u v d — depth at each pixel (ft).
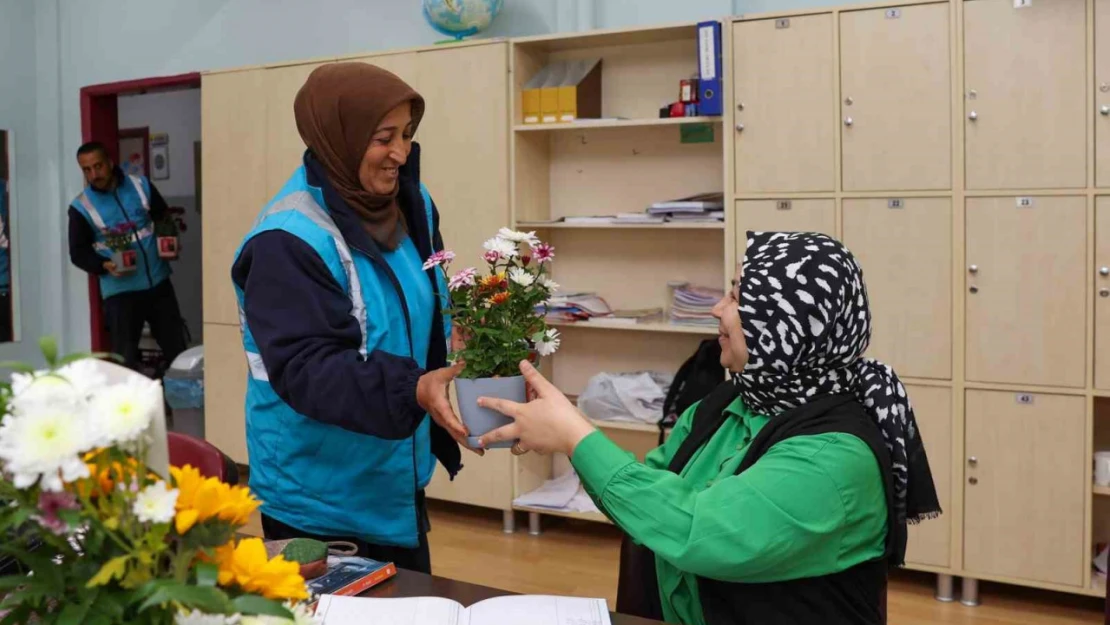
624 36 13.14
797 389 5.19
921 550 11.51
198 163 25.79
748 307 5.15
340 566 5.21
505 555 12.92
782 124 11.85
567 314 13.48
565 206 14.47
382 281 6.15
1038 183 10.73
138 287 18.89
